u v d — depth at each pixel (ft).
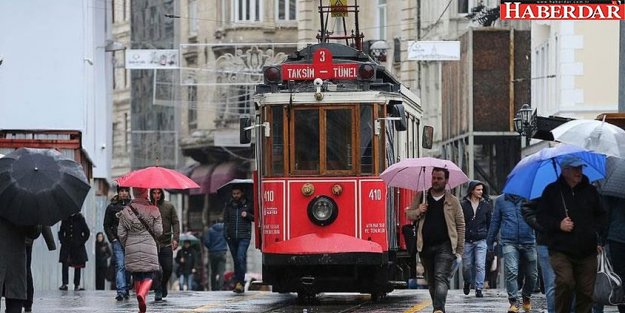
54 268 277.64
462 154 403.13
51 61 345.72
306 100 180.75
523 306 171.94
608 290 132.67
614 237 137.90
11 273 133.39
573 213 129.29
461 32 431.43
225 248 311.47
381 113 180.75
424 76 465.47
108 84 430.20
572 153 131.95
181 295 216.13
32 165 133.59
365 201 179.32
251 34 528.22
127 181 168.86
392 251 184.65
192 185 172.04
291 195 180.34
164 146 564.30
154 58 382.01
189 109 549.13
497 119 391.65
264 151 181.98
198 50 543.39
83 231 250.57
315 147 180.65
